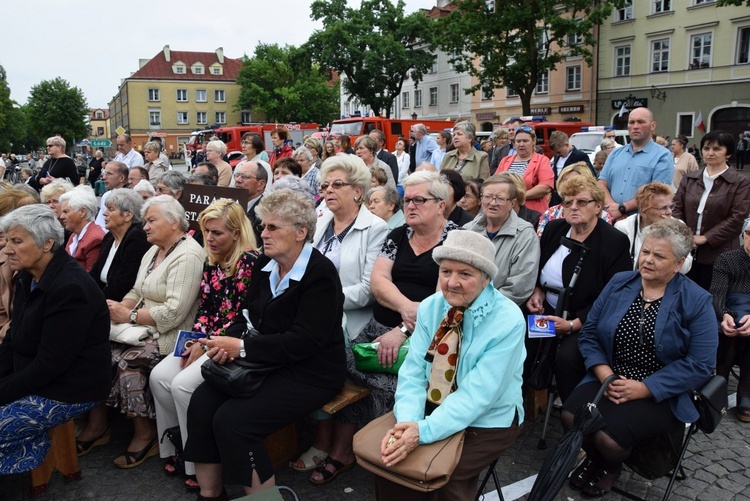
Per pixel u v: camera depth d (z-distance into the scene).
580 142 18.83
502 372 2.63
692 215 5.55
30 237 3.19
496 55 29.50
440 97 45.91
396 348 3.41
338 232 4.17
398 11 43.34
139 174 7.66
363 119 23.00
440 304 2.89
